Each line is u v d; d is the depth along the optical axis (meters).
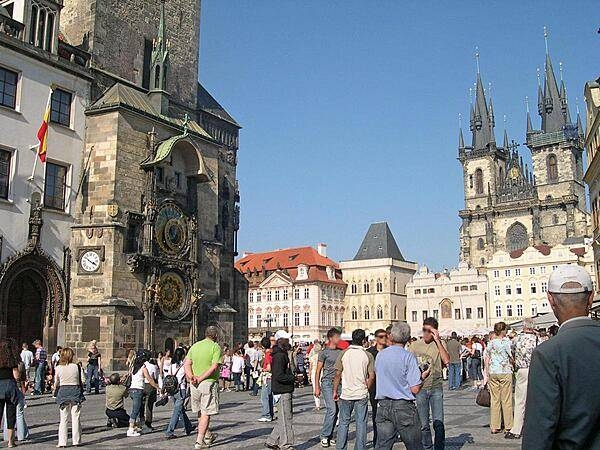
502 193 161.12
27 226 38.44
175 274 44.06
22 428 17.75
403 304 147.88
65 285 39.94
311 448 15.99
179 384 18.50
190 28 55.78
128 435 18.70
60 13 46.53
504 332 17.98
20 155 38.50
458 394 31.94
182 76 54.34
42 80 40.50
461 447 15.30
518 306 132.25
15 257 37.25
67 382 16.81
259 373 35.00
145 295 41.44
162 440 17.86
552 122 154.38
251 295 138.75
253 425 20.97
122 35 48.22
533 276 131.38
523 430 4.59
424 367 13.41
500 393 17.52
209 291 47.88
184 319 44.19
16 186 38.03
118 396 20.64
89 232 40.69
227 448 16.03
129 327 40.09
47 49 41.25
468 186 165.75
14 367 16.67
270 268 139.50
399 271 147.50
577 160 155.12
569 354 4.47
